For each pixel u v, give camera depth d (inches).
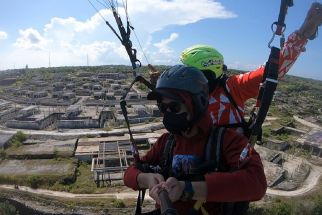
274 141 3211.1
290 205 1900.8
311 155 3132.4
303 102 5935.0
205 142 153.4
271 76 163.0
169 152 167.3
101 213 1909.4
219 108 198.8
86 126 3595.0
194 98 145.9
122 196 2121.1
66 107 4670.3
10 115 4151.1
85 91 5738.2
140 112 3912.4
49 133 3383.4
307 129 4008.4
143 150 2947.8
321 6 191.3
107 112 4175.7
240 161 140.5
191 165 152.1
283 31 165.9
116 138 3139.8
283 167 2787.9
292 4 164.4
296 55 195.0
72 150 2856.8
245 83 204.8
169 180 134.3
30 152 2792.8
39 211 1945.1
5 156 2748.5
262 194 136.1
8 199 2063.2
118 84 6264.8
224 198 132.7
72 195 2171.5
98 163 2657.5
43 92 5620.1
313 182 2541.8
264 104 163.0
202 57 197.5
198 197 132.7
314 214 1819.6
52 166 2576.3
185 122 147.6
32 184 2305.6
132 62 216.7
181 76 146.6
